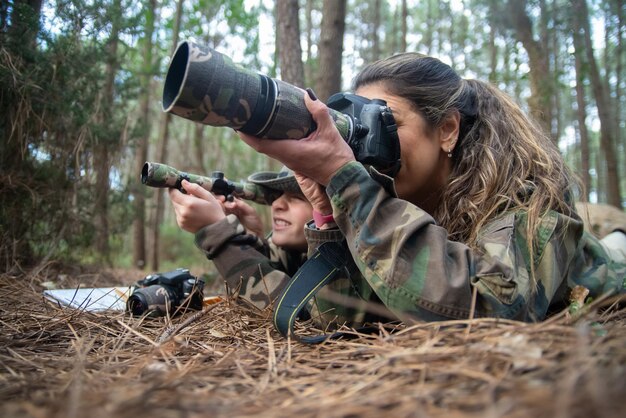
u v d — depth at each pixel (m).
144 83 4.62
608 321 1.21
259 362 0.99
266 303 1.53
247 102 1.01
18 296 1.91
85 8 2.65
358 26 11.22
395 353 0.86
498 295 1.07
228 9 6.32
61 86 2.54
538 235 1.28
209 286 4.17
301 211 1.81
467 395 0.65
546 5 5.79
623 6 5.74
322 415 0.63
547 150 1.60
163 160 6.54
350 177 1.17
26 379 0.83
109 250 3.50
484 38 9.46
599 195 10.92
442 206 1.51
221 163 9.27
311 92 1.12
